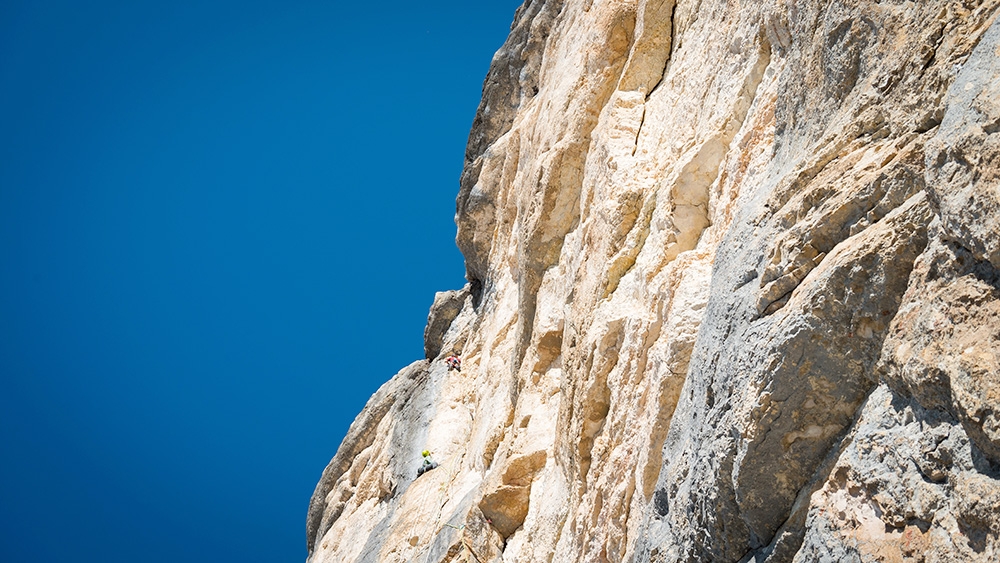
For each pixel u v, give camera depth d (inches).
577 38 2878.9
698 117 1728.6
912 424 731.4
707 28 1859.0
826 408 848.3
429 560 2635.3
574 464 1807.3
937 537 671.8
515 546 2174.0
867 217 856.9
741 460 903.7
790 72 1162.6
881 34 946.1
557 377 2375.7
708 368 1040.8
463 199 4365.2
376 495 3969.0
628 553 1371.8
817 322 834.2
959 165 692.1
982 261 677.3
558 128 2628.0
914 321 730.2
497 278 3715.6
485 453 2667.3
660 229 1621.6
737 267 1046.4
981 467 642.2
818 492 829.8
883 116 920.3
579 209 2484.0
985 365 633.6
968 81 724.0
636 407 1503.4
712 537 994.7
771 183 1140.5
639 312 1610.5
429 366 4397.1
